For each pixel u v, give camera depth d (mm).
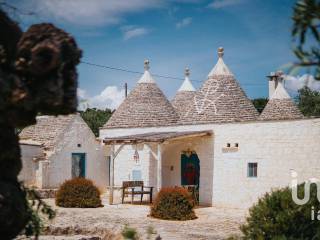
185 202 17797
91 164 28859
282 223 8008
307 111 44281
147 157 24953
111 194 22625
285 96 29203
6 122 4648
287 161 19922
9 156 4844
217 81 25906
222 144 22156
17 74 4574
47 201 23219
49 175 26453
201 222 17062
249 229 8344
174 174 24625
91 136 28953
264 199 8383
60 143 27250
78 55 4750
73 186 21188
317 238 7969
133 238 4203
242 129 21484
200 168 22859
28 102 4535
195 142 23156
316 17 2768
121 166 26250
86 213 18938
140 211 19891
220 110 24781
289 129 19922
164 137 21484
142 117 26953
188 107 26828
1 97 4402
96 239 12445
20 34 4859
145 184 24969
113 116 28219
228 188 21766
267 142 20594
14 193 4797
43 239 11797
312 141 19234
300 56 2779
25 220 5133
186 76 33375
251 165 21109
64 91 4742
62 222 14469
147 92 27906
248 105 25906
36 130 28750
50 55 4457
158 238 12039
